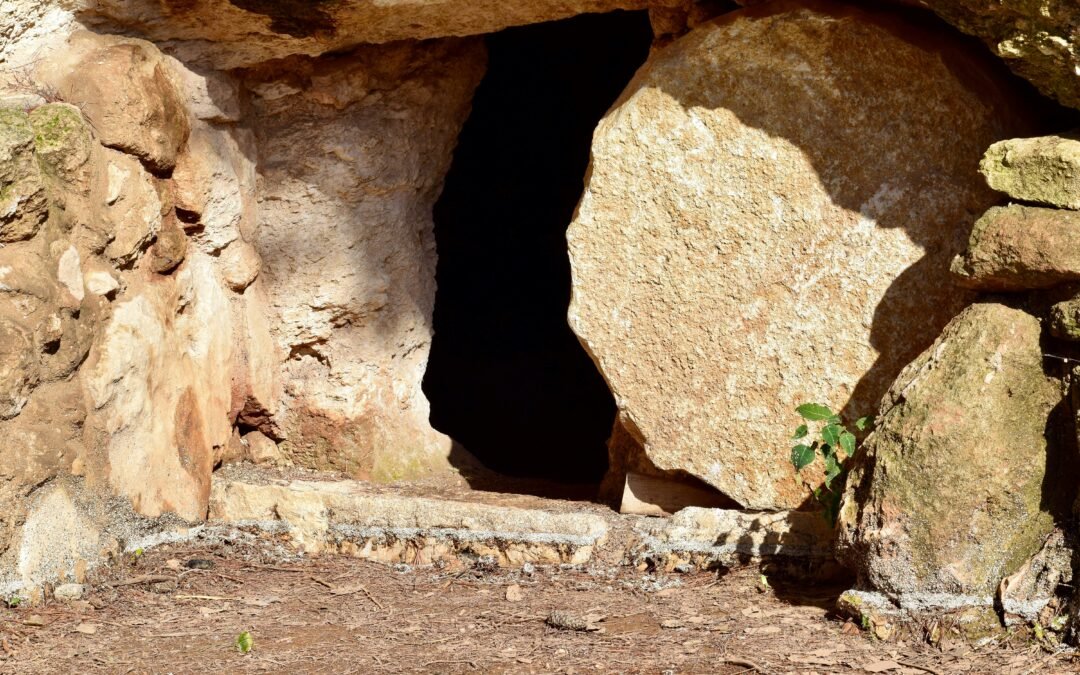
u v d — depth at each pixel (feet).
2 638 14.06
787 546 16.05
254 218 20.27
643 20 30.63
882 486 13.96
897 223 15.98
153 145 17.39
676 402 17.10
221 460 20.04
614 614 15.11
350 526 18.15
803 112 16.24
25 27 16.56
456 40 21.36
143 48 17.51
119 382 16.81
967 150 15.79
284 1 17.63
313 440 20.94
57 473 15.57
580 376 32.50
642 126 16.81
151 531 17.43
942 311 15.87
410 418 21.84
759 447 16.74
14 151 15.01
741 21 16.47
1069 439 13.62
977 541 13.55
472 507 17.65
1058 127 16.46
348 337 21.16
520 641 14.21
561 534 17.17
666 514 17.81
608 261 17.13
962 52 16.03
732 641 13.84
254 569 17.29
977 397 13.69
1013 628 13.17
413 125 21.31
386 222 21.20
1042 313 13.97
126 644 14.21
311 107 20.25
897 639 13.56
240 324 20.03
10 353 14.88
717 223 16.61
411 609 15.60
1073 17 13.62
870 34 16.01
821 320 16.33
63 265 15.89
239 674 13.28
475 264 32.73
